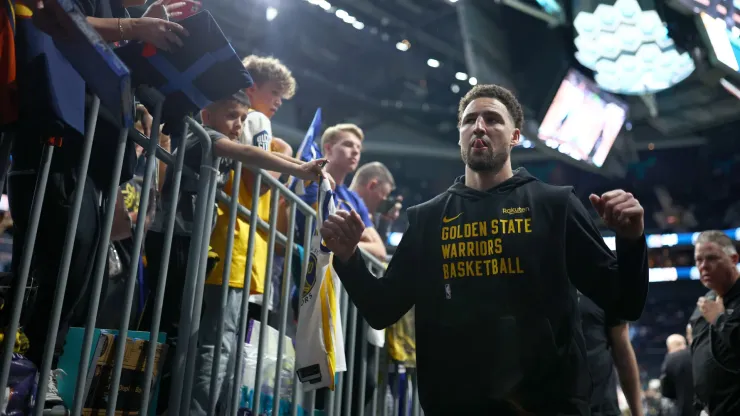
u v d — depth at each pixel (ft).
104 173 7.30
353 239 7.03
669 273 72.33
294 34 46.03
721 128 60.18
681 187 68.18
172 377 7.22
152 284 8.50
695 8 25.94
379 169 16.29
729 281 12.66
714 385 12.20
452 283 6.69
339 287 10.53
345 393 11.02
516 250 6.56
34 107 5.60
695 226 68.23
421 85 57.31
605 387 11.53
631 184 69.31
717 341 12.11
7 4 5.55
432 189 63.57
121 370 6.79
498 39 40.78
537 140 40.29
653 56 34.06
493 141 7.10
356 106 54.13
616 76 36.27
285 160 8.39
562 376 6.27
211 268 8.34
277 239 10.11
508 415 6.22
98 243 7.09
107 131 7.04
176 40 6.88
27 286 6.53
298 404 10.55
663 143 62.44
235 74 7.36
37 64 5.68
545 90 40.83
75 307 7.17
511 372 6.20
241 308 8.41
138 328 8.46
